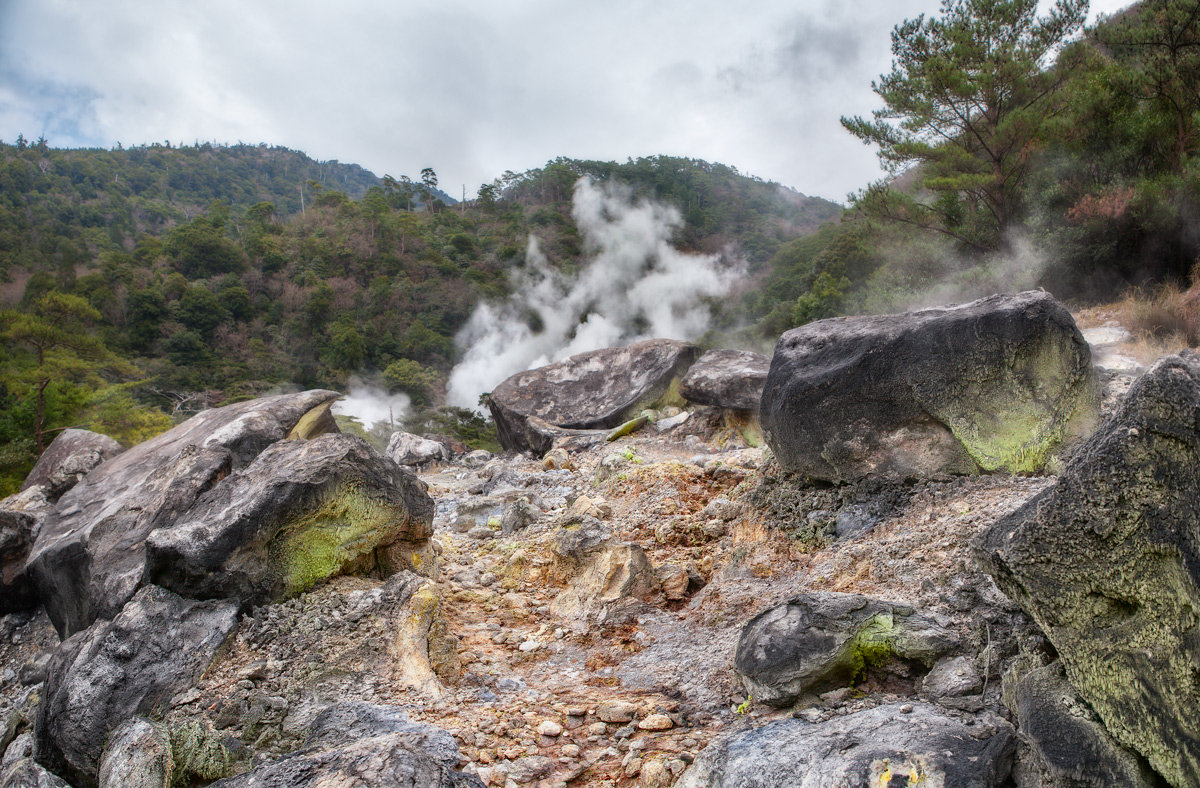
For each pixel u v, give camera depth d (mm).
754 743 3121
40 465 10266
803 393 5859
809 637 3602
